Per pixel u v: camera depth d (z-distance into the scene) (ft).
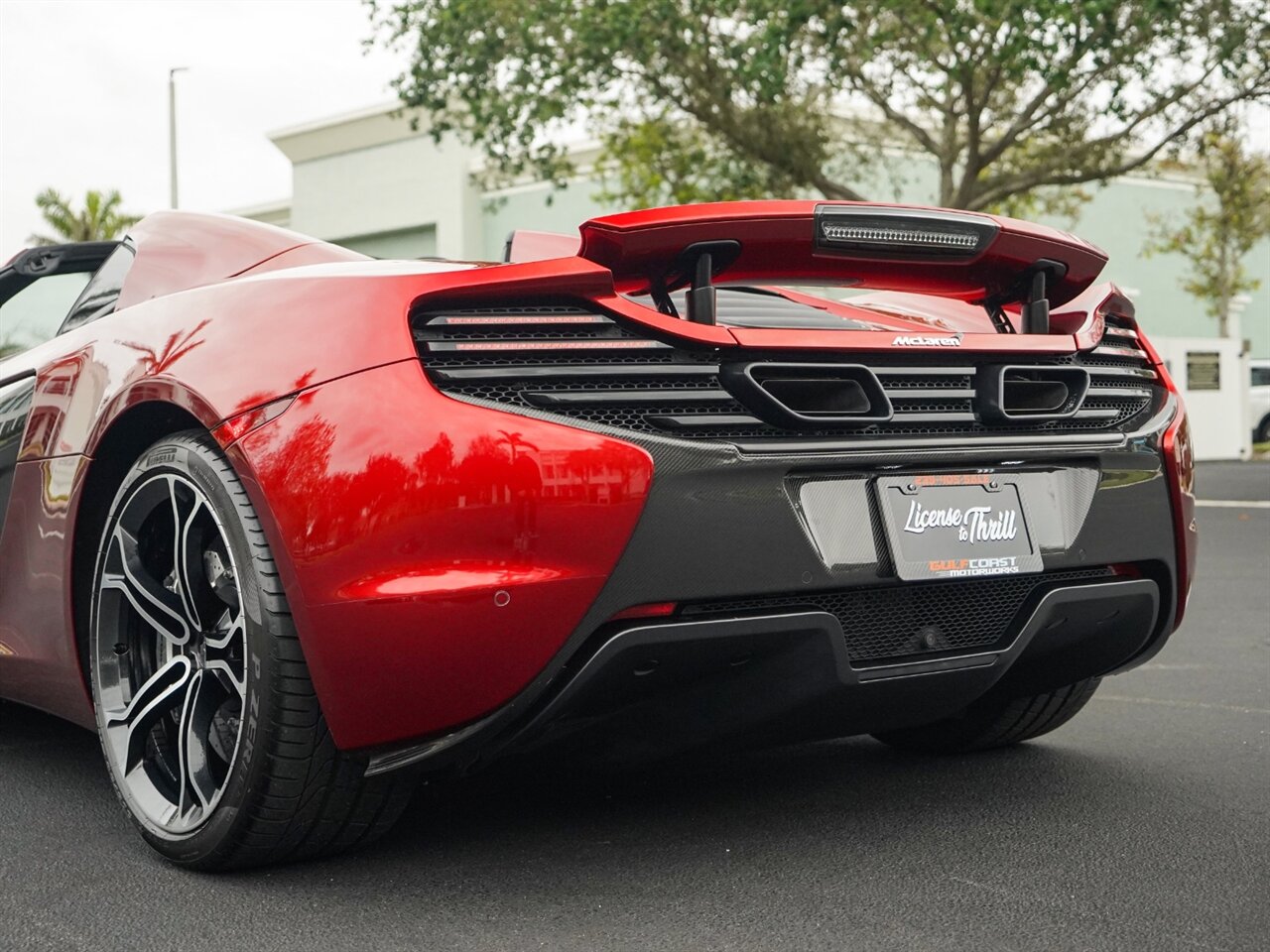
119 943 6.02
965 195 57.00
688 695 6.61
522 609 6.02
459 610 5.97
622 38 52.65
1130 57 52.42
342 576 6.13
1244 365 64.28
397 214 99.81
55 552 8.16
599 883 6.73
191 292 7.61
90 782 9.00
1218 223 89.45
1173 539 7.87
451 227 97.25
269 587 6.43
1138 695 11.80
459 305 6.37
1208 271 92.22
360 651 6.13
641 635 6.19
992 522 7.09
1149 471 7.72
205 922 6.26
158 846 7.14
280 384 6.48
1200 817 7.88
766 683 6.66
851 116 65.87
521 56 56.08
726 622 6.34
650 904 6.41
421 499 6.02
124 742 7.52
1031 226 7.49
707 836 7.51
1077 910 6.31
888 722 7.35
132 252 9.15
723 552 6.33
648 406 6.35
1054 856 7.14
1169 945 5.86
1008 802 8.21
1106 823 7.75
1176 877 6.79
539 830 7.62
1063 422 7.48
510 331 6.34
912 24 53.93
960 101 60.90
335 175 103.30
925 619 7.05
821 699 6.75
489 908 6.38
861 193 83.97
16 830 7.84
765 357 6.61
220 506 6.66
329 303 6.59
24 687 9.03
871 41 51.44
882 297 8.84
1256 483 46.73
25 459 8.52
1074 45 50.14
